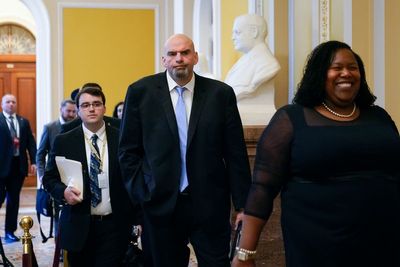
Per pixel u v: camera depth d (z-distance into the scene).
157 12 11.12
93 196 3.69
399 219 2.27
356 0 4.48
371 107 2.45
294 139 2.34
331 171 2.25
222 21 7.95
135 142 3.26
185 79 3.23
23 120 7.32
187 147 3.14
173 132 3.17
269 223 4.35
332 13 5.18
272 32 6.07
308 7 5.66
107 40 11.02
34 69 14.55
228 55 7.69
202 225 3.15
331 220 2.23
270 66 5.04
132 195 3.23
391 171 2.30
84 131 3.83
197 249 3.18
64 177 3.74
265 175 2.38
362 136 2.25
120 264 3.74
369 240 2.22
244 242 2.41
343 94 2.32
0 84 14.41
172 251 3.19
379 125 2.33
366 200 2.21
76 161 3.69
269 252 4.34
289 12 6.07
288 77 6.07
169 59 3.21
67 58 10.92
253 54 5.15
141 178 3.21
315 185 2.28
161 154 3.15
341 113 2.36
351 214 2.21
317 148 2.25
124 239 3.74
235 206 3.17
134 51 11.10
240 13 7.16
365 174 2.25
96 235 3.72
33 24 14.49
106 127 3.82
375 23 4.38
